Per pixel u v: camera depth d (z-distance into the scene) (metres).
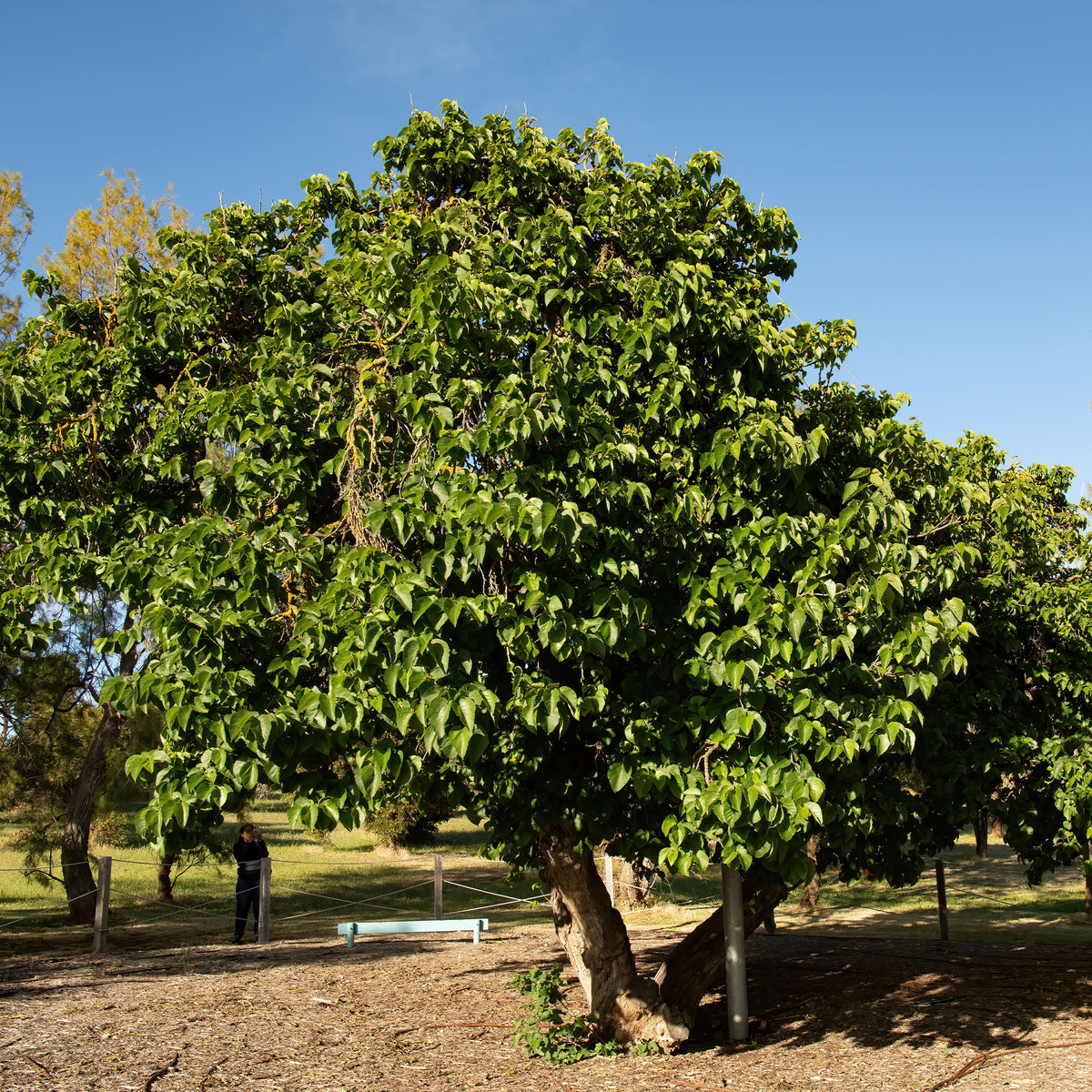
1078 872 18.36
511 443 4.09
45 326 5.76
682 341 5.20
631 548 4.43
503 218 5.71
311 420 4.84
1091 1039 6.23
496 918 13.27
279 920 13.12
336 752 4.02
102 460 5.18
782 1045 6.29
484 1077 5.61
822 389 6.16
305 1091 5.33
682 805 4.59
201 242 5.65
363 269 4.93
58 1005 7.30
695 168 6.14
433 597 3.61
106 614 11.27
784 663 4.38
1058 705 6.81
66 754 12.99
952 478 5.84
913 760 6.36
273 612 4.08
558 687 3.95
